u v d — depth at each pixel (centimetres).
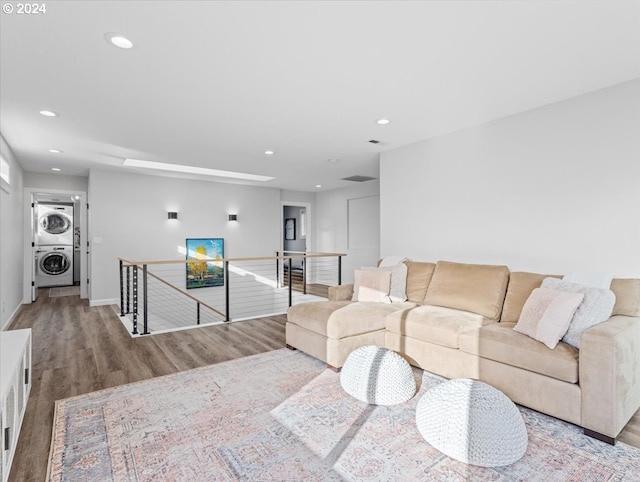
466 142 372
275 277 797
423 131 384
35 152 464
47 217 796
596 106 281
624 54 227
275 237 804
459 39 210
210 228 710
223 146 443
